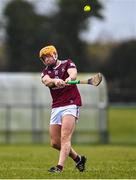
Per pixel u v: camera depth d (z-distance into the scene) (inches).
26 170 1159.0
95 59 4990.2
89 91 2847.0
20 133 2869.1
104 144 2743.6
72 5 5032.0
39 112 2869.1
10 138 2864.2
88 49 5029.5
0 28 5078.7
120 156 1713.8
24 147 2348.7
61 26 5012.3
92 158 1626.5
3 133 2866.6
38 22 5027.1
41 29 4972.9
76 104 1083.3
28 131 2866.6
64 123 1073.5
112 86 4795.8
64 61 1098.1
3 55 5007.4
